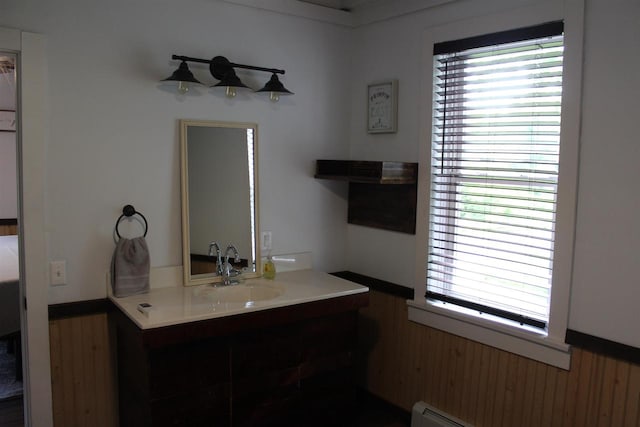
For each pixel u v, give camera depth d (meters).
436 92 2.70
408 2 2.77
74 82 2.29
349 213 3.27
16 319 3.42
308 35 2.99
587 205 2.11
